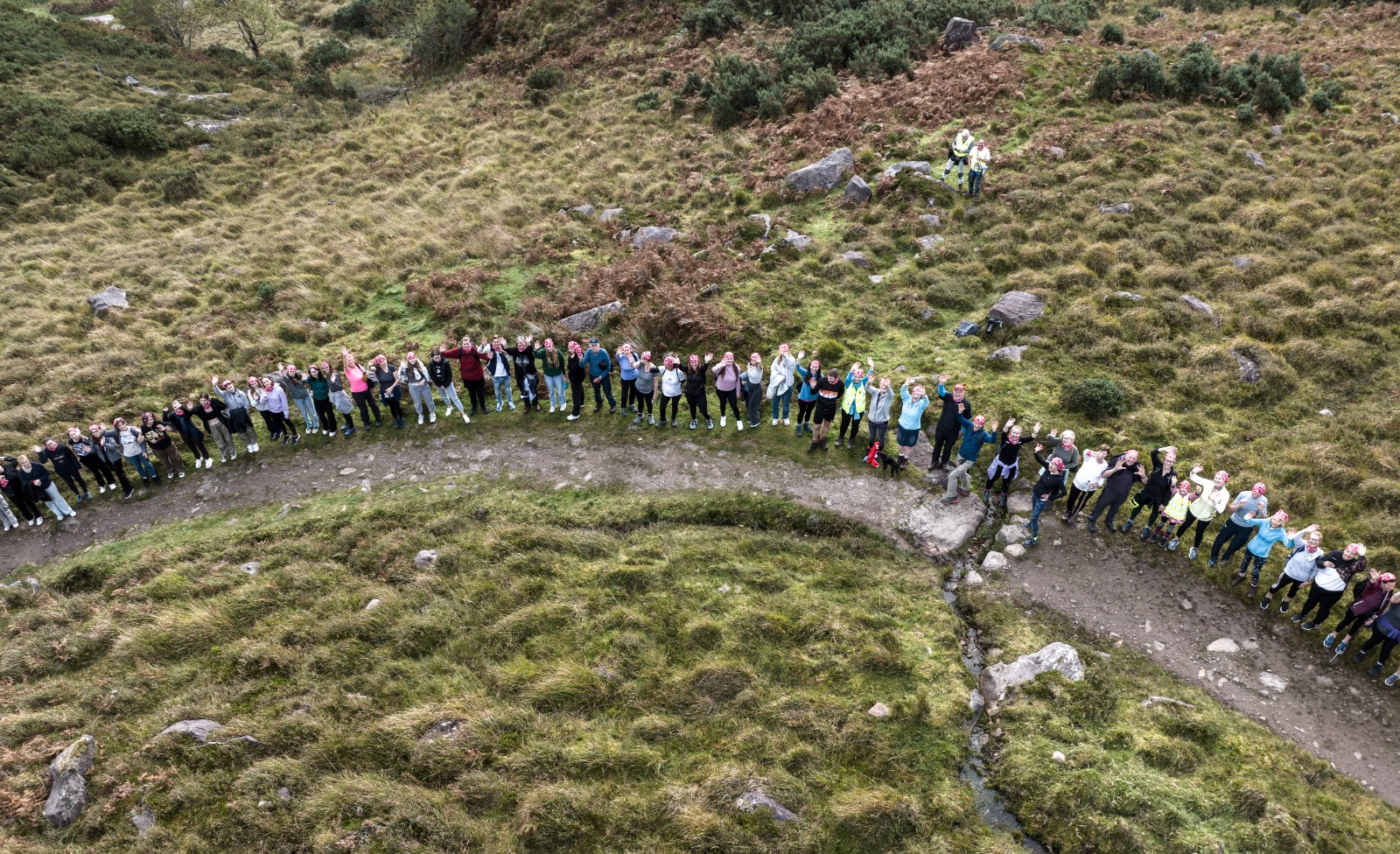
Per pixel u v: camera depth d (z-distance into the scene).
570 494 15.90
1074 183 23.50
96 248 28.56
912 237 22.67
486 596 13.19
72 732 11.12
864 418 17.27
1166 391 16.81
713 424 17.53
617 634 12.20
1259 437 15.61
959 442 16.16
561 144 33.31
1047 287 20.02
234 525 16.14
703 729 10.73
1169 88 27.81
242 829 9.59
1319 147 24.84
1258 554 12.27
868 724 10.52
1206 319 18.45
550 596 13.12
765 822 9.29
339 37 54.88
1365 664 11.47
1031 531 13.72
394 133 36.91
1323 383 16.94
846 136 27.73
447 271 24.62
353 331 22.67
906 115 28.42
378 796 9.73
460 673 11.77
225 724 11.07
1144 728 10.48
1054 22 33.19
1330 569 11.34
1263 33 32.62
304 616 13.01
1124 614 12.41
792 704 10.88
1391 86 27.50
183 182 32.56
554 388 18.31
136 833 9.66
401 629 12.52
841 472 15.73
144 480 18.05
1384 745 10.38
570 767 10.13
